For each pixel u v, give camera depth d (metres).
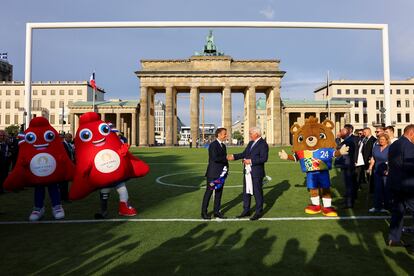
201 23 16.52
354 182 11.72
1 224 8.73
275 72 79.19
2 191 13.86
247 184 9.25
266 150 9.07
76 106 88.62
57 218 9.27
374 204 9.88
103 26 16.62
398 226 6.72
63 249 6.71
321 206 10.51
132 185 15.63
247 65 81.19
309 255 6.25
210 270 5.57
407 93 120.12
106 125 9.51
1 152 13.61
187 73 79.31
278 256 6.20
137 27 16.67
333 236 7.43
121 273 5.50
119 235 7.62
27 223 8.81
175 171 21.64
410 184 6.49
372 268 5.65
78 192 9.16
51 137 9.34
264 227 8.18
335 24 16.72
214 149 9.07
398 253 6.37
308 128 9.49
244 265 5.78
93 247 6.81
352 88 119.69
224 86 80.06
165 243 7.01
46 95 121.69
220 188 9.23
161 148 64.75
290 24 16.62
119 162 9.35
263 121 141.38
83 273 5.52
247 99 82.81
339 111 89.19
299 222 8.66
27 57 16.44
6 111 120.81
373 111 118.75
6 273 5.56
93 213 9.98
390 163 6.86
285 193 13.17
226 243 6.97
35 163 9.01
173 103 81.50
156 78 80.38
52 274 5.50
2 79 128.50
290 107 88.75
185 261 5.98
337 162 10.79
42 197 9.32
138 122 90.12
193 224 8.54
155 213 9.87
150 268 5.68
